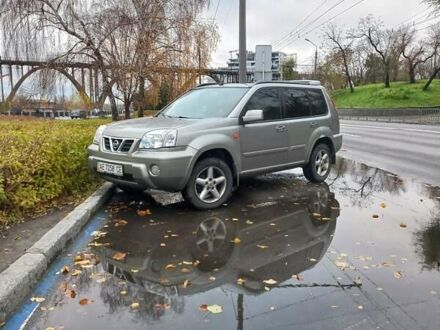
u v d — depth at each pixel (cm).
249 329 296
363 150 1387
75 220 496
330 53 6925
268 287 362
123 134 584
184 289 358
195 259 425
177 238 485
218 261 420
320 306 328
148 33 1358
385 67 6369
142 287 362
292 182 812
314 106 794
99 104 1487
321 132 787
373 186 783
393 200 672
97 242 471
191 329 295
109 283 369
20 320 308
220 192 613
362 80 7469
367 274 386
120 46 1355
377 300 337
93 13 1357
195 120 612
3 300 310
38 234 469
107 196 654
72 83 1446
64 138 688
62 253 438
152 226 527
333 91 7162
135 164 557
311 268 401
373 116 4531
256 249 453
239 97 665
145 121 636
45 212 561
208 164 594
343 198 684
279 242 474
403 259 421
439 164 1052
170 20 1443
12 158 543
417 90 5809
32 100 1764
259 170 672
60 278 378
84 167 685
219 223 541
